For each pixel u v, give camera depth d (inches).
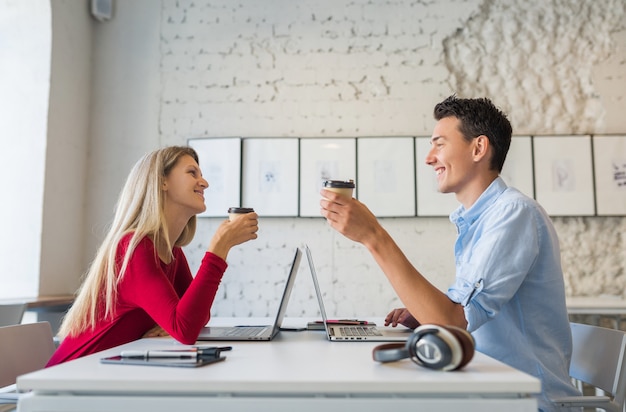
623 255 123.2
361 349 42.5
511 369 31.8
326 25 132.1
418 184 125.4
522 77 128.5
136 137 133.5
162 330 55.4
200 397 28.1
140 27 136.0
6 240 117.6
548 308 48.4
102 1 134.4
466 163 53.1
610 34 128.2
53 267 121.3
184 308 46.9
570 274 123.3
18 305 83.0
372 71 130.3
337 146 127.6
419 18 130.9
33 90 120.2
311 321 73.5
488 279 44.0
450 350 30.9
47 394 29.0
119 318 52.5
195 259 128.0
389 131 128.6
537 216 47.3
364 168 126.6
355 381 28.2
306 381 28.2
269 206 127.0
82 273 131.3
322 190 44.4
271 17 133.2
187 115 132.6
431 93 128.8
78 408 28.1
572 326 60.7
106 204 132.8
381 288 124.7
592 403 46.3
